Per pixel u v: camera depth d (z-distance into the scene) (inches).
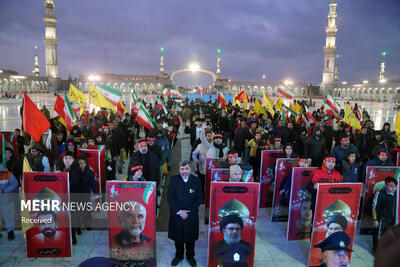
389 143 299.1
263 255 161.9
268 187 225.3
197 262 153.5
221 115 500.1
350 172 211.0
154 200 136.7
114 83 3270.2
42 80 2906.0
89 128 367.6
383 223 158.6
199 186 148.9
